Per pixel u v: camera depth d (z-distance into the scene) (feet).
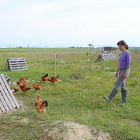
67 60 63.10
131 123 13.78
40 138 11.78
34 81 29.55
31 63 58.18
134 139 11.24
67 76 33.53
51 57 75.61
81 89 23.77
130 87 24.45
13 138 12.15
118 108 16.74
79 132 11.62
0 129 13.41
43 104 14.52
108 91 22.68
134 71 36.19
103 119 14.26
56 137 11.36
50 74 35.06
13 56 82.94
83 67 43.93
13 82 28.12
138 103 18.15
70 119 14.21
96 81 27.78
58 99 20.13
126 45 17.87
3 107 17.07
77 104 18.37
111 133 11.95
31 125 13.70
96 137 11.35
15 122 14.42
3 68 45.85
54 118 14.69
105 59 61.26
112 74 35.65
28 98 20.98
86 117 14.73
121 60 17.79
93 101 18.89
